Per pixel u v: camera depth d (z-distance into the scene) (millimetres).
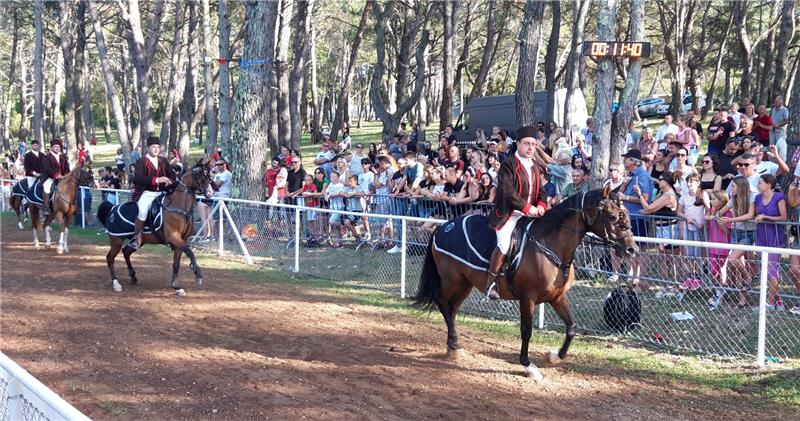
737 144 11266
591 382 6922
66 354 7652
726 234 9148
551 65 24266
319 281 11695
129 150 22922
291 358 7598
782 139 13531
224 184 16688
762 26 34562
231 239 14703
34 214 15656
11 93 56000
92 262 13633
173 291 10914
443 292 7773
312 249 13695
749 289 7812
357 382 6852
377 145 19172
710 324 8172
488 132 24297
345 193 13328
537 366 7418
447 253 7617
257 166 16484
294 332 8656
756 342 7668
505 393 6586
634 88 11305
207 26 23078
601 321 8812
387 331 8750
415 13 27922
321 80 54812
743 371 7129
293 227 13555
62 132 68125
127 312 9547
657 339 8070
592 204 6641
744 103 15742
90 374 7000
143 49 24422
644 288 8641
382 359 7617
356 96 64312
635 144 16141
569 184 11906
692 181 9477
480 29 37438
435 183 12797
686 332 8102
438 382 6887
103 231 18547
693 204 9477
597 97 10867
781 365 7180
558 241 6844
